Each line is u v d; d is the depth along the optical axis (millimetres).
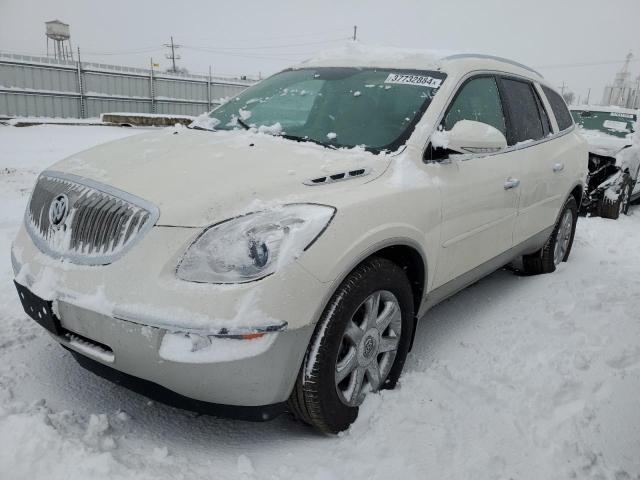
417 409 2447
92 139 17172
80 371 2730
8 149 13711
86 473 1878
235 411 2062
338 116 3018
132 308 1938
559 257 4777
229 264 1953
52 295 2125
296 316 1983
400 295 2527
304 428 2410
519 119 3746
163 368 1940
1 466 1879
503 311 3707
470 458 2178
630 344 3156
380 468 2104
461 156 2961
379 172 2547
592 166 8008
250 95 3598
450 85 3035
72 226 2246
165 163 2471
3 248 4648
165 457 2098
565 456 2209
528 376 2811
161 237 2006
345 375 2299
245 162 2465
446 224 2801
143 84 30266
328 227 2111
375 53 3516
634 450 2268
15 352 2871
